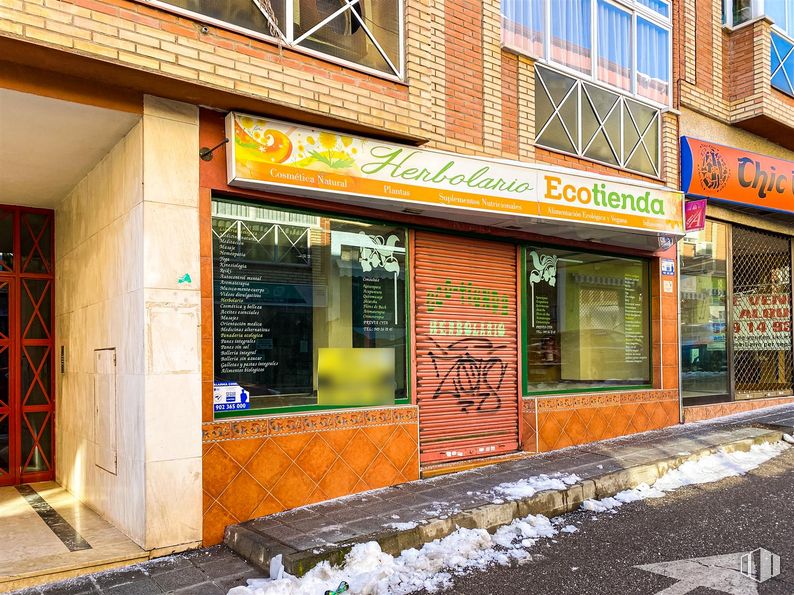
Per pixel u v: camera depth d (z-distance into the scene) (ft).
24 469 22.35
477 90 22.33
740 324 33.86
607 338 27.94
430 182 19.47
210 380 16.47
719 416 31.65
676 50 30.14
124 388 16.31
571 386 26.32
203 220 16.52
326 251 19.54
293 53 16.65
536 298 25.39
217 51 15.21
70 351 21.22
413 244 21.63
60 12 12.93
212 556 15.14
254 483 16.83
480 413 23.16
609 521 17.53
